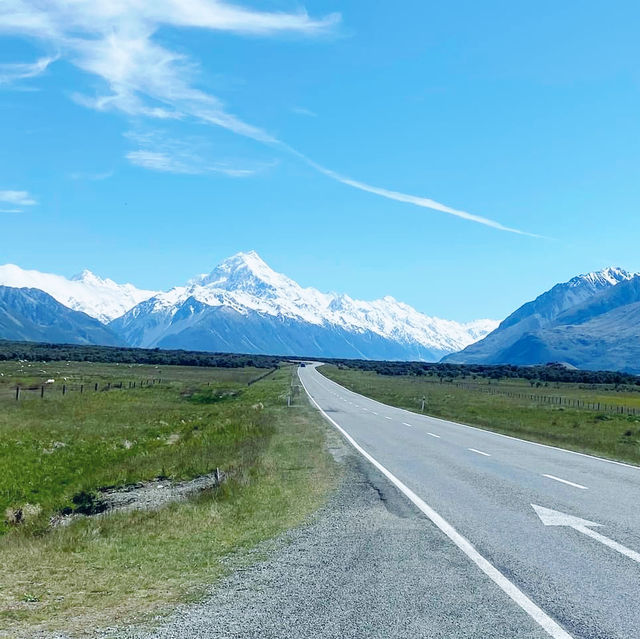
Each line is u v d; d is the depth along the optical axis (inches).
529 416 1846.7
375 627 250.1
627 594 294.0
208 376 4084.6
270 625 252.2
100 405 1801.2
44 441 1092.5
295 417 1539.1
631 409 2493.8
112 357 6456.7
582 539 401.7
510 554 364.5
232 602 281.4
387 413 1779.0
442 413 1865.2
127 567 350.6
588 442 1144.2
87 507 676.1
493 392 3417.8
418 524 446.0
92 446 1063.0
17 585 320.2
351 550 373.7
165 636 242.1
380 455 861.8
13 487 773.3
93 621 261.6
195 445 1008.2
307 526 442.0
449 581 311.7
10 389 2305.6
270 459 789.9
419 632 245.3
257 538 410.3
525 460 832.9
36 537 513.7
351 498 548.7
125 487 738.2
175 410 1728.6
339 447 953.5
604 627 252.2
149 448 1035.3
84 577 332.8
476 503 525.3
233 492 577.0
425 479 655.8
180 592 299.4
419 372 6737.2
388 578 316.5
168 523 467.2
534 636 242.2
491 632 245.6
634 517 473.7
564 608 274.1
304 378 4175.7
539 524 445.7
